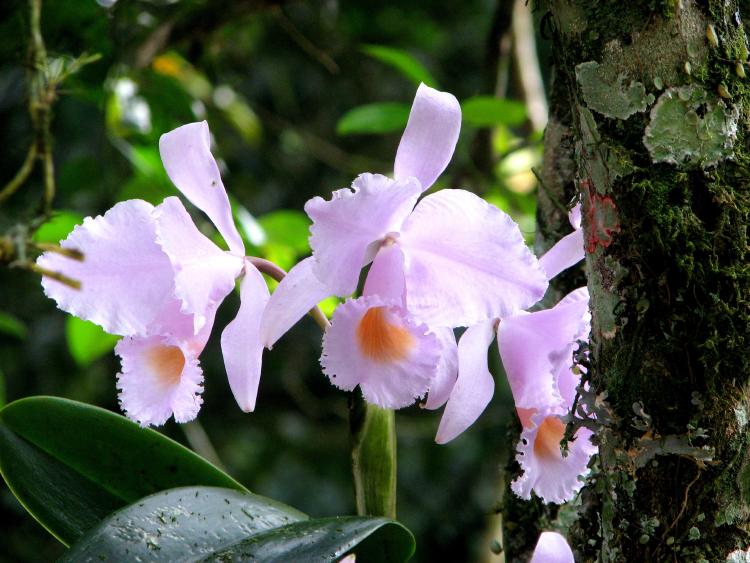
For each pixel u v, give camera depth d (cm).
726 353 112
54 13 154
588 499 119
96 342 168
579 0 114
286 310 118
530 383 119
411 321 118
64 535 124
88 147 199
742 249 112
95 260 119
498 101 158
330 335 118
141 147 172
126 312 120
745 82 113
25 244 111
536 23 138
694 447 112
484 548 229
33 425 124
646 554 112
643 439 112
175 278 117
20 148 176
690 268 112
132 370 121
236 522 117
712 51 112
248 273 120
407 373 118
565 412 119
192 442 202
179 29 174
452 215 116
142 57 168
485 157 178
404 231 117
